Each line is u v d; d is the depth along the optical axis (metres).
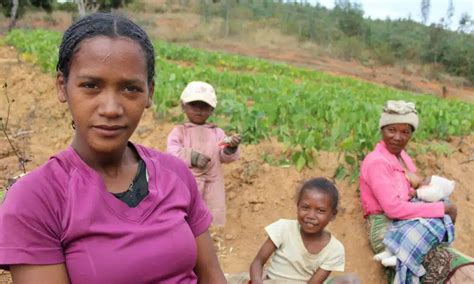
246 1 54.16
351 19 46.88
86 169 1.76
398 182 4.48
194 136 4.61
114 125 1.71
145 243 1.73
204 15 46.47
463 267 4.02
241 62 21.47
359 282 3.45
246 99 8.90
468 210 5.61
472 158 6.56
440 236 4.21
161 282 1.77
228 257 4.86
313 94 9.96
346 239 5.01
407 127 4.51
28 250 1.63
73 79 1.71
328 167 5.58
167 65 13.49
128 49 1.70
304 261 3.76
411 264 4.18
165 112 7.49
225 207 4.92
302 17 50.81
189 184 2.04
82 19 1.74
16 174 6.18
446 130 7.28
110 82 1.69
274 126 6.87
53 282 1.66
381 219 4.55
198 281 2.13
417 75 36.28
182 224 1.85
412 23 54.94
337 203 3.72
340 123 6.29
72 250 1.68
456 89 33.03
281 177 5.54
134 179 1.85
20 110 9.41
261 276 3.72
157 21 44.53
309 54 38.88
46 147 7.64
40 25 37.31
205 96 4.53
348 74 32.34
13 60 14.00
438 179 4.53
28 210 1.64
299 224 3.85
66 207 1.69
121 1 37.72
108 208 1.73
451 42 39.84
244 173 5.60
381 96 14.29
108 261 1.68
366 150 5.68
